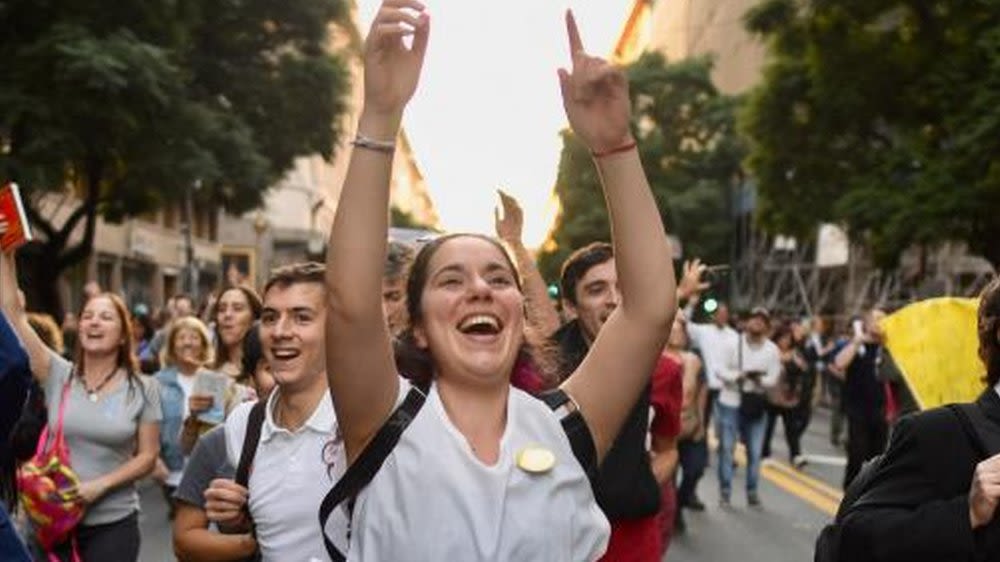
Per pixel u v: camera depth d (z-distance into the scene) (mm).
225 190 27891
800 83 28328
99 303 6215
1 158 19266
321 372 3977
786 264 51000
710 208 52812
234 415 4121
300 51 33094
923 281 29938
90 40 19641
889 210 24938
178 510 4254
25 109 19297
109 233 41125
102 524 6109
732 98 53906
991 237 24625
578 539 2770
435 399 2773
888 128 28938
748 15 28609
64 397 6090
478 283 2797
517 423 2787
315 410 3930
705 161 53938
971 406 3166
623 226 3053
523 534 2658
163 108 21188
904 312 4305
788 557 10305
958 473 3088
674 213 52562
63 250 29406
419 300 2852
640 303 3016
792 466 17578
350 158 2783
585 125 3078
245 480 3949
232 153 26891
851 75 26797
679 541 11102
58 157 19812
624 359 2998
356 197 2760
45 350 6105
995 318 3223
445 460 2684
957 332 4203
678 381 5355
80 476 6109
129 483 6137
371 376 2738
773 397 17016
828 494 14477
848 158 28516
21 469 5809
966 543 2971
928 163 24828
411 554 2641
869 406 12773
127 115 20234
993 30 23266
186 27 24422
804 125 28828
